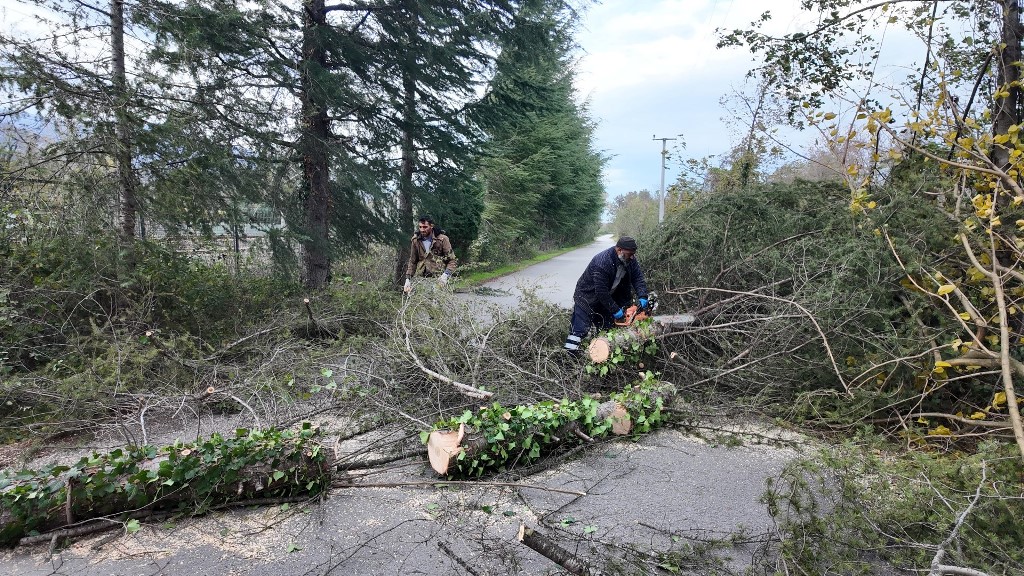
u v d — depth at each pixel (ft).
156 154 20.57
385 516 9.96
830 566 7.72
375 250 38.68
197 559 8.53
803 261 16.61
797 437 13.80
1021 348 13.43
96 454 9.36
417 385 15.28
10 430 13.19
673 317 17.71
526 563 8.40
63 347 16.39
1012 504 8.24
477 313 18.03
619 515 9.96
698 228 20.48
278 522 9.74
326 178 30.89
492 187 62.34
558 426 12.74
